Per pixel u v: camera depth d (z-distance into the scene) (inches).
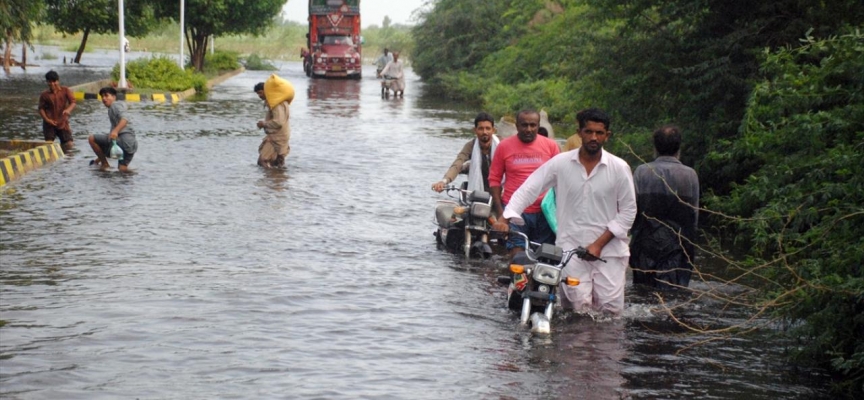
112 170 665.0
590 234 327.0
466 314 334.6
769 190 381.4
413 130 1039.6
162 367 269.7
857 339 268.4
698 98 567.2
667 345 304.2
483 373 271.9
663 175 364.5
